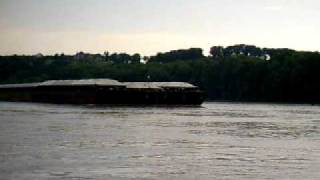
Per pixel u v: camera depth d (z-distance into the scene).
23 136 109.88
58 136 110.88
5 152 85.12
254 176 67.88
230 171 71.06
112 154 85.00
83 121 158.38
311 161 80.12
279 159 82.00
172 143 101.81
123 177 66.12
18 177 65.12
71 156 82.00
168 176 67.25
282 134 124.56
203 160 80.12
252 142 105.88
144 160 79.31
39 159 78.31
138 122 158.88
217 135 120.00
